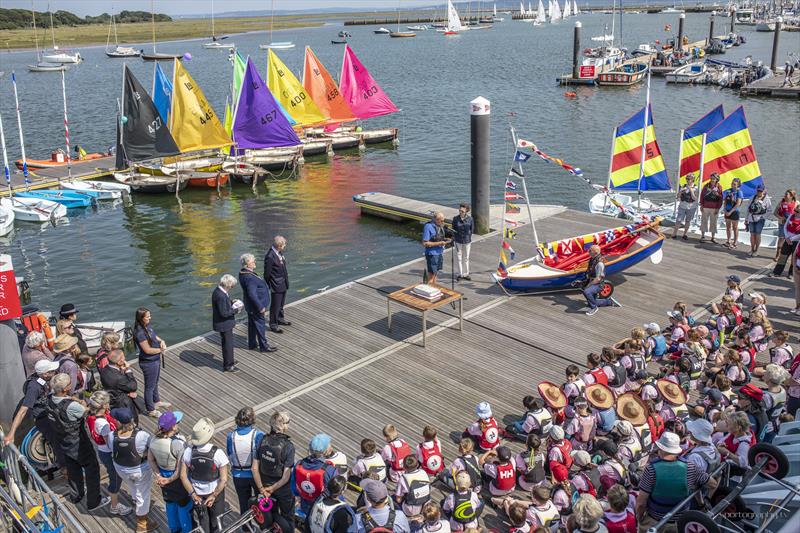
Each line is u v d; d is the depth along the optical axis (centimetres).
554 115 5778
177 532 884
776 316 1555
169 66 11912
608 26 18912
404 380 1309
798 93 6159
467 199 3431
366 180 3881
